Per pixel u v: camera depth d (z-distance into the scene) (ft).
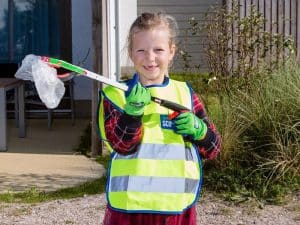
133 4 33.06
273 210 15.57
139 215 9.15
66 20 30.81
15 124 27.86
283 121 17.95
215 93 19.95
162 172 9.12
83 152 22.35
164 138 9.18
